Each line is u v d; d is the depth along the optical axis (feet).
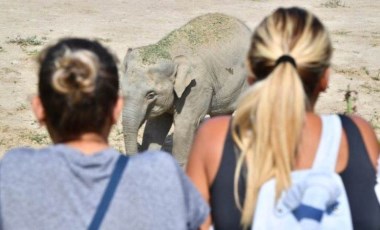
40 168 9.38
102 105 9.68
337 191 10.15
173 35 30.99
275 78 10.06
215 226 10.61
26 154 9.58
